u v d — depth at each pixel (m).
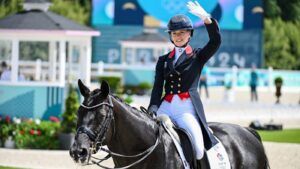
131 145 10.12
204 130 10.78
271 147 23.48
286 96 52.75
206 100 46.16
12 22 28.52
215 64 61.16
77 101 24.14
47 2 30.02
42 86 27.92
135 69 50.06
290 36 80.12
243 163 11.56
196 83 10.88
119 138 10.07
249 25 60.94
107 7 60.72
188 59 10.78
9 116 26.48
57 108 27.92
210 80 57.97
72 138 23.66
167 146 10.38
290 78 60.66
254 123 30.92
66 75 32.28
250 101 46.75
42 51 48.41
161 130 10.48
